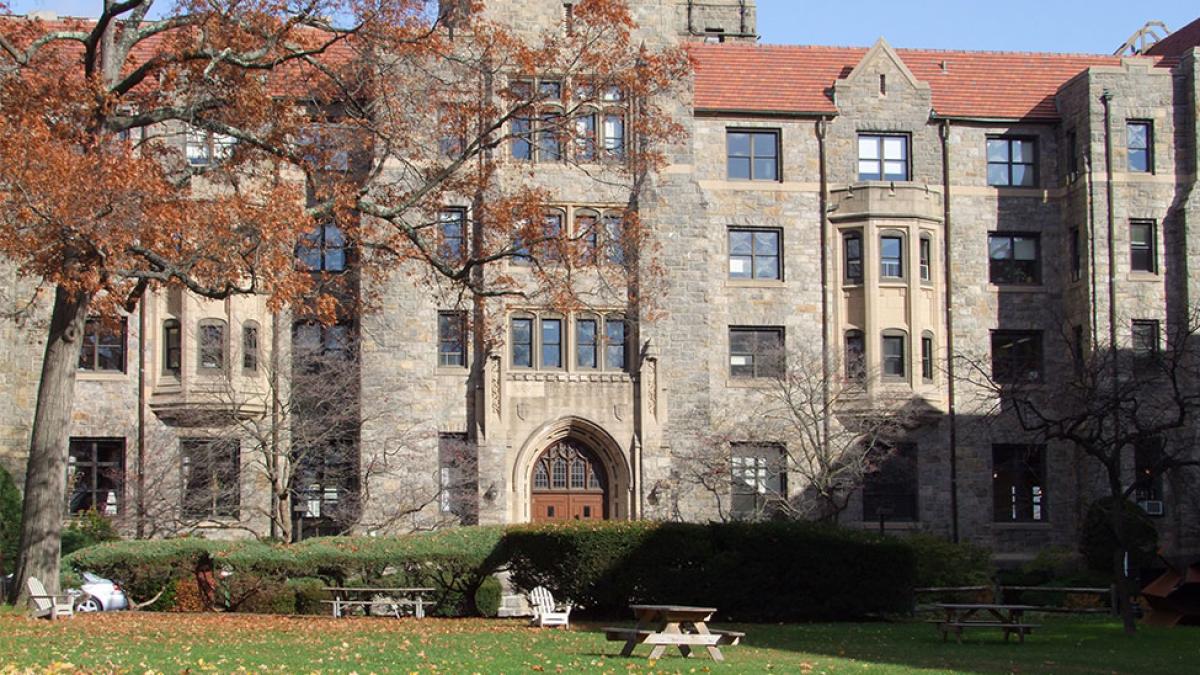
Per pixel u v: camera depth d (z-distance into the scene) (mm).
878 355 53906
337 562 37562
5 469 47969
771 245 55250
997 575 48906
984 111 56438
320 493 50938
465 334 43688
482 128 37969
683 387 52875
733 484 52250
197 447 49375
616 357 53281
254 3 33469
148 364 51094
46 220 28703
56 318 33938
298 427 47312
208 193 45156
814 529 36594
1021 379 54625
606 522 37219
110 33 34250
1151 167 55188
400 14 35188
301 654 24828
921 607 39938
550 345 52906
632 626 33531
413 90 37375
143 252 30641
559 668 23375
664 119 38875
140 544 38281
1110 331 52781
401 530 50438
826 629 33656
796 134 55562
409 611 38125
